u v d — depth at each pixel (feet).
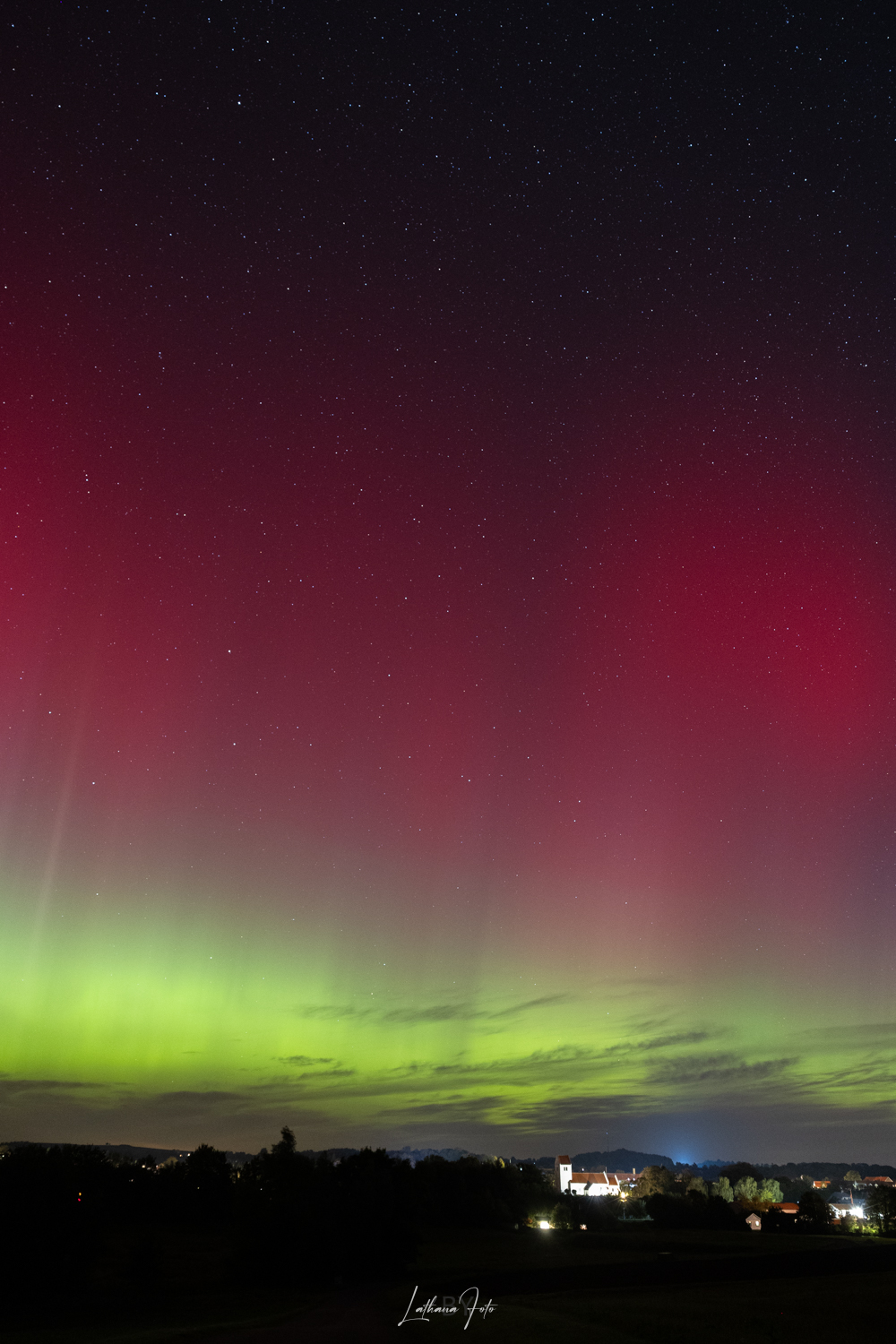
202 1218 396.78
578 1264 272.92
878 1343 101.30
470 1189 477.77
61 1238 180.65
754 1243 367.45
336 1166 267.18
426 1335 107.34
